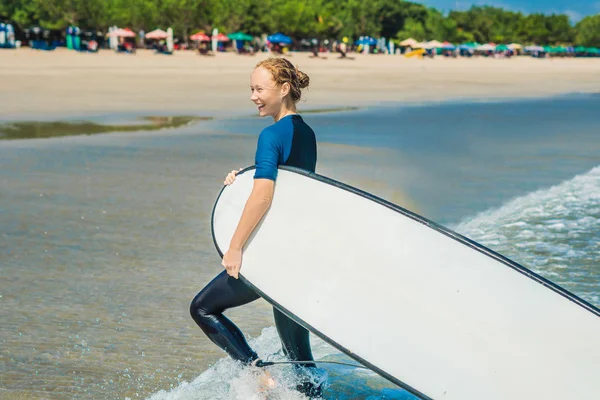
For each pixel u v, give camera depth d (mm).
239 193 3053
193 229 6426
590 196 7598
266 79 2967
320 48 82812
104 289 4812
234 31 74375
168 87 27406
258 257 2924
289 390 3184
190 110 18719
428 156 10805
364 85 31547
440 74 45094
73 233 6234
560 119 16734
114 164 9898
